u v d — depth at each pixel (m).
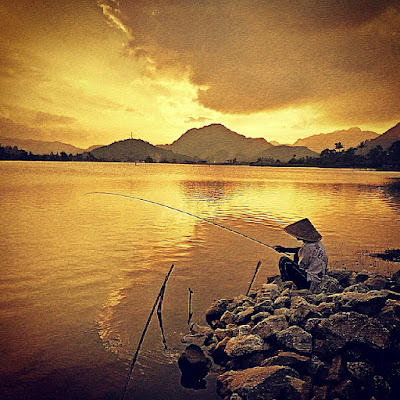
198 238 8.27
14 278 5.21
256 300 4.21
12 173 42.19
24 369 2.91
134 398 2.61
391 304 3.42
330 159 166.12
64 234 8.65
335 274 4.76
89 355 3.15
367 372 2.71
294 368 2.83
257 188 27.09
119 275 5.38
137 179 37.69
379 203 16.53
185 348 3.31
